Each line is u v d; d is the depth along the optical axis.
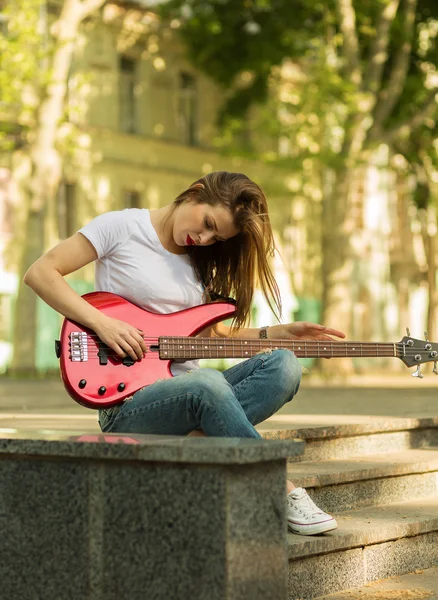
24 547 3.88
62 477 3.81
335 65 27.88
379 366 41.50
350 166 26.56
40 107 24.50
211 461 3.44
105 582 3.71
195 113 35.94
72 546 3.78
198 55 31.66
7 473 3.94
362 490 5.49
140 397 4.30
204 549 3.51
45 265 4.46
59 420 7.20
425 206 36.34
